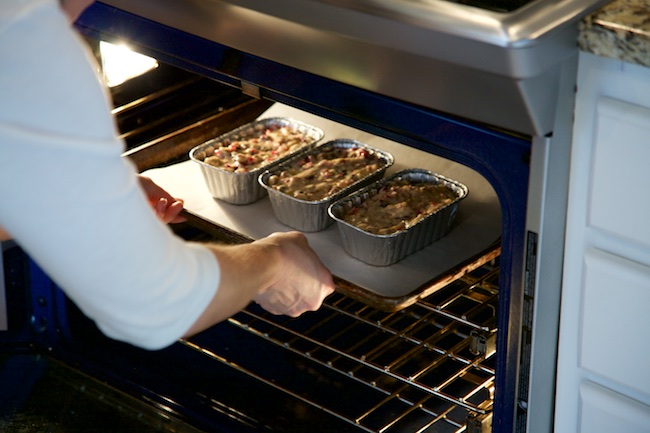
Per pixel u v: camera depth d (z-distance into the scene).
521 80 1.01
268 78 1.33
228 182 1.63
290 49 1.24
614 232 1.13
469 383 1.71
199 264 0.90
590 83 1.07
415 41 1.07
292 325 1.88
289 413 1.69
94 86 0.78
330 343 1.83
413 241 1.49
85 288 0.82
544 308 1.21
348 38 1.14
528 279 1.18
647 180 1.07
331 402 1.71
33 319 1.93
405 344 1.81
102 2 1.47
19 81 0.74
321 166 1.66
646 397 1.20
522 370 1.25
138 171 1.75
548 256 1.17
